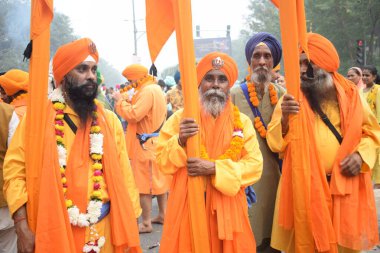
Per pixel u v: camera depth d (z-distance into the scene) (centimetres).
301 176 354
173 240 314
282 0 334
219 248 321
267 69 438
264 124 434
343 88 392
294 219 360
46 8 284
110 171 308
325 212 354
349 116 378
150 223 611
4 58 2739
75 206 295
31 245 280
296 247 357
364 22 3253
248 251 324
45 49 285
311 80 385
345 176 370
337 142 376
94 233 299
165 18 325
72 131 306
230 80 346
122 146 330
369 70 834
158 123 611
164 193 640
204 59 343
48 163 285
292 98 344
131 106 598
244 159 335
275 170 432
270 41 449
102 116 319
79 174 301
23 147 289
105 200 307
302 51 385
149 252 535
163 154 325
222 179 308
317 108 381
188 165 310
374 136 383
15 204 280
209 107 337
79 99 311
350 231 363
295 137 355
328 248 349
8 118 378
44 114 287
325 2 3294
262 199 426
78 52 306
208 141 337
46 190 281
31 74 283
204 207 311
